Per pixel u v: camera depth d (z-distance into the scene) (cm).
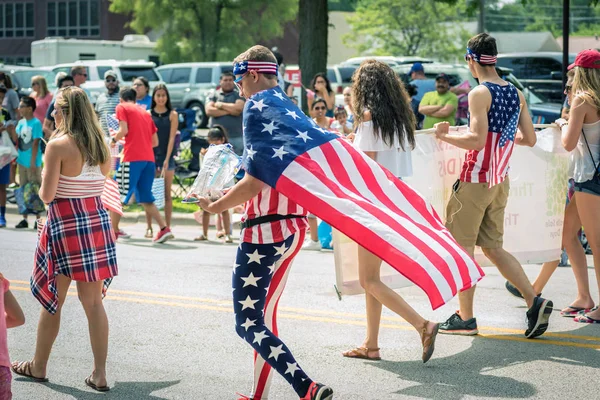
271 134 554
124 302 948
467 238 761
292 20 5475
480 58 745
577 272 875
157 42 5172
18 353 752
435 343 775
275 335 584
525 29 2841
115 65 3609
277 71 580
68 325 848
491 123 739
